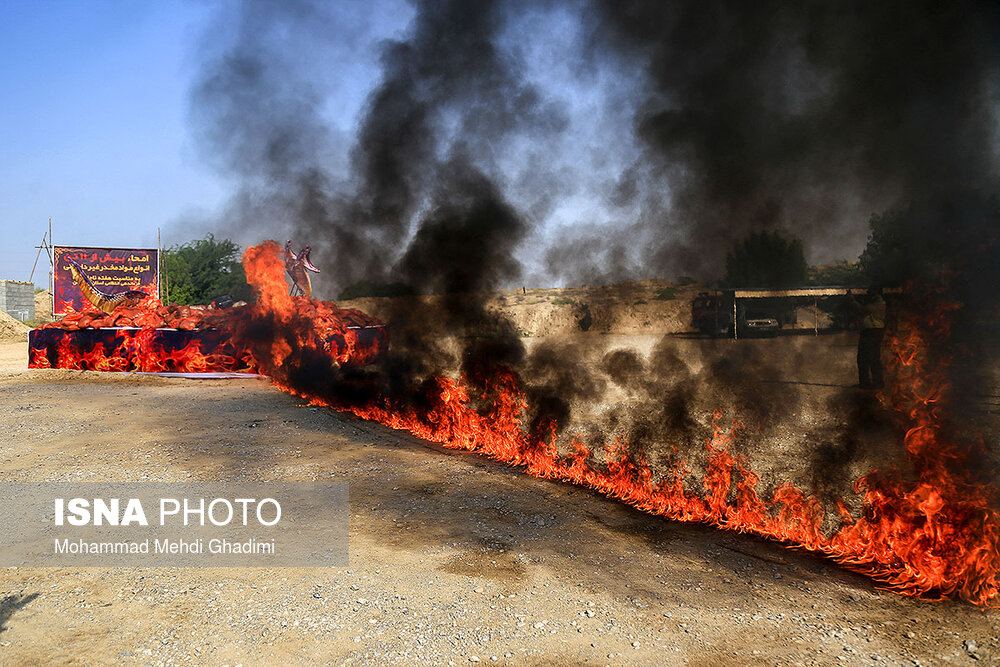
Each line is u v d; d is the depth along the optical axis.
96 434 8.28
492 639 3.46
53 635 3.52
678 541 4.88
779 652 3.32
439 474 6.62
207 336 14.75
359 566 4.41
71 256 34.25
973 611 3.75
